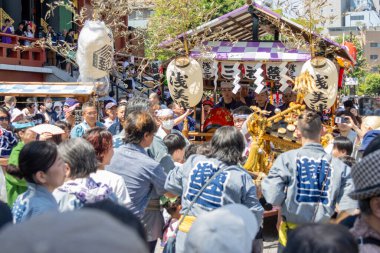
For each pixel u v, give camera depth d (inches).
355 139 329.1
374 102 609.6
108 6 484.1
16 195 192.9
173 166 206.4
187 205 171.3
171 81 353.7
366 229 107.3
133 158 183.9
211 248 89.0
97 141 170.4
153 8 470.9
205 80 461.1
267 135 285.4
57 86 331.0
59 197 147.9
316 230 81.1
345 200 167.2
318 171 171.0
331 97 341.4
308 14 370.0
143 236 86.7
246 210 97.1
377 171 102.3
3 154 307.7
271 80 396.2
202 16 414.3
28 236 42.4
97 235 43.1
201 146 188.1
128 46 581.6
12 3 879.1
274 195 171.5
